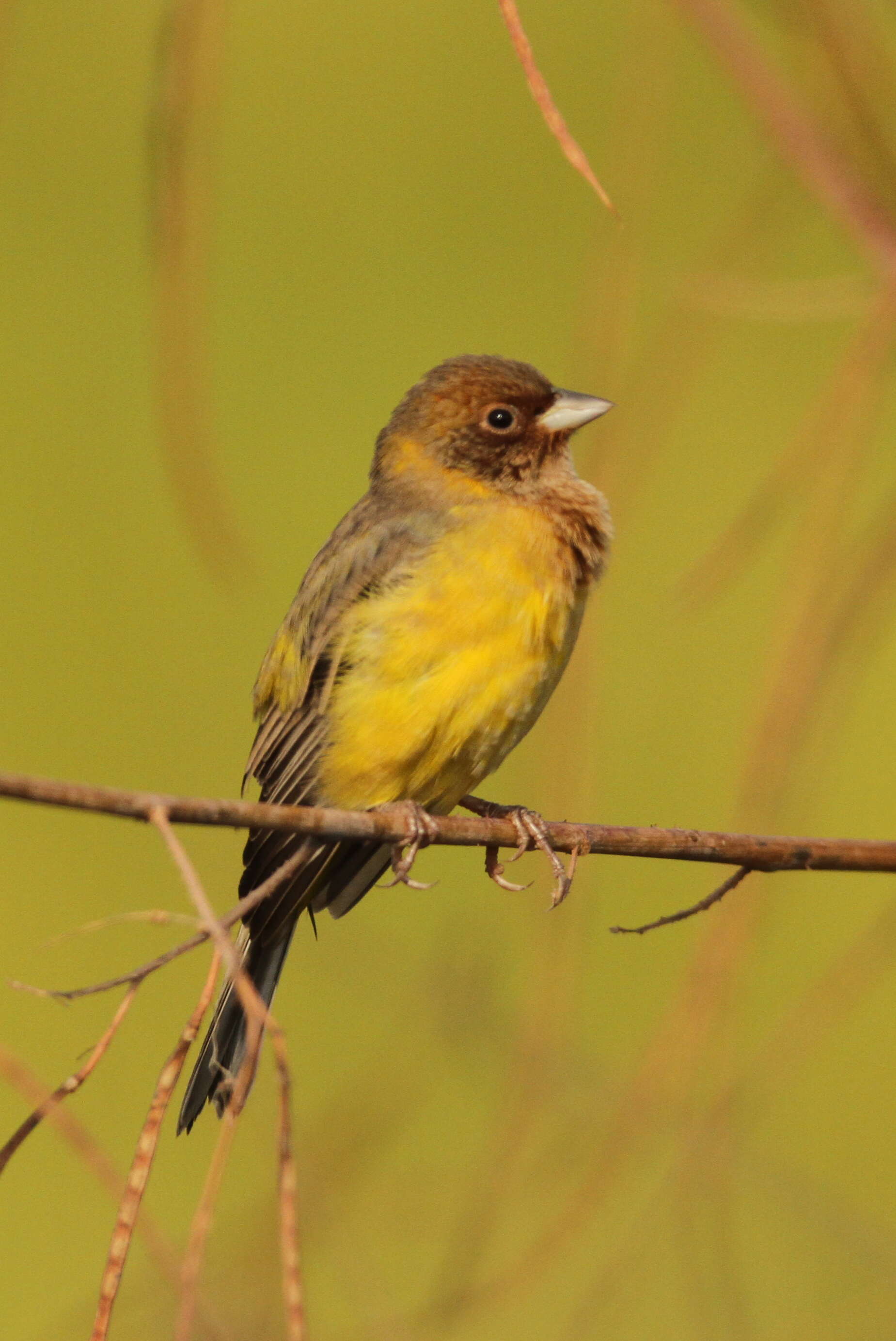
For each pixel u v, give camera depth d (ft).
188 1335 13.55
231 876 34.27
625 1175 22.74
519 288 58.39
